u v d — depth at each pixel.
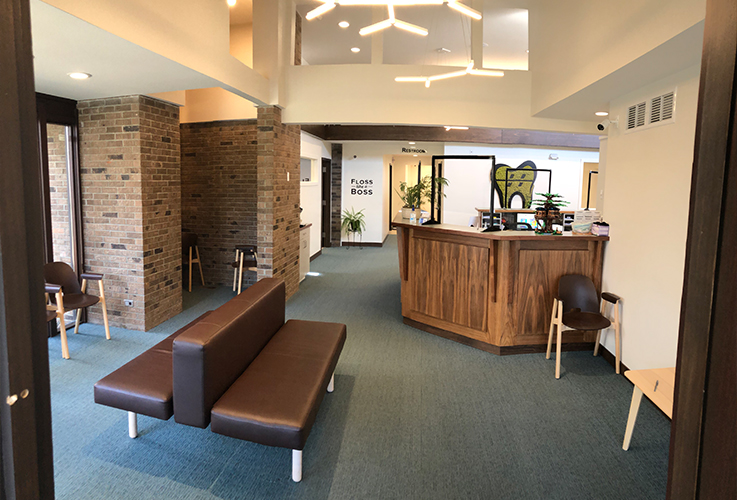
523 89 5.55
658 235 3.58
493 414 3.26
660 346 3.52
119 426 3.04
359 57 8.27
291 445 2.34
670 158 3.46
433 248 4.89
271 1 5.34
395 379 3.84
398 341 4.76
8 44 0.53
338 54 8.09
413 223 5.20
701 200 0.57
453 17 6.21
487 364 4.17
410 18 6.27
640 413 3.28
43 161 4.45
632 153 4.02
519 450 2.82
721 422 0.52
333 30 6.85
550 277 4.38
